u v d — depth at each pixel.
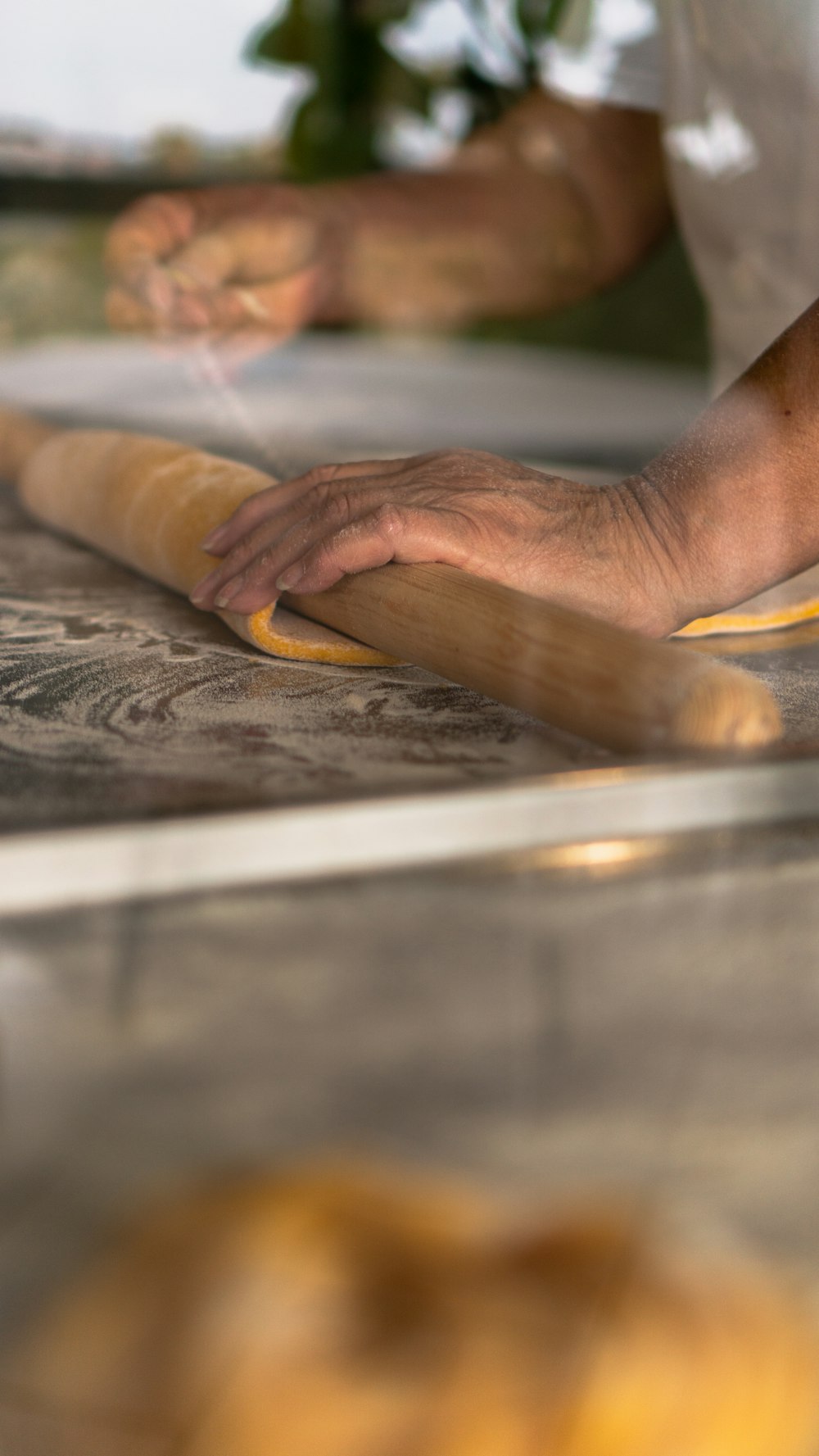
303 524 0.65
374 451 1.21
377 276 1.45
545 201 1.55
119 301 1.30
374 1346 0.19
